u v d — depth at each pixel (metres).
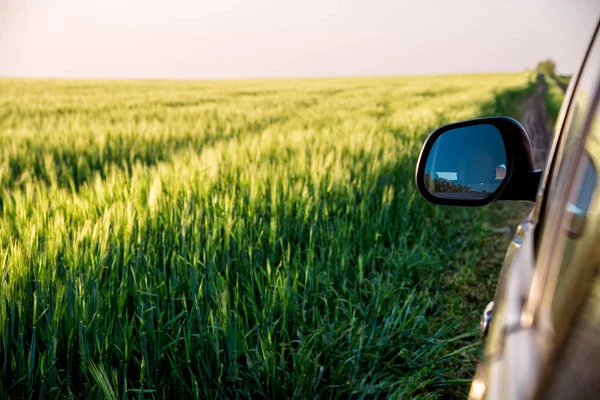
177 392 2.82
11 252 3.13
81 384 2.72
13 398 2.58
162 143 9.55
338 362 3.03
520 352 0.80
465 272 4.76
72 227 3.66
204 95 34.94
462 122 1.75
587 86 1.07
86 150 8.68
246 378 2.88
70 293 2.82
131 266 3.22
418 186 1.79
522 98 34.00
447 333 3.67
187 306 3.24
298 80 75.50
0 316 2.62
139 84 56.06
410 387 2.77
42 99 28.64
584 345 0.60
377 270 4.62
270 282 3.32
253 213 4.50
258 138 8.21
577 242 0.72
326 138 8.35
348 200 5.20
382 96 30.70
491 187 1.70
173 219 4.11
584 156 0.84
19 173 7.61
